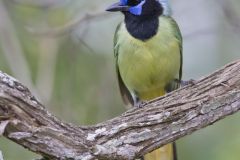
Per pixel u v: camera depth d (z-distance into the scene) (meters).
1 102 7.22
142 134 8.23
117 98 13.51
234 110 8.59
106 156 7.90
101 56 13.77
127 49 10.70
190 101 8.52
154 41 10.56
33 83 13.12
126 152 8.07
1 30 12.70
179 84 11.31
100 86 13.51
